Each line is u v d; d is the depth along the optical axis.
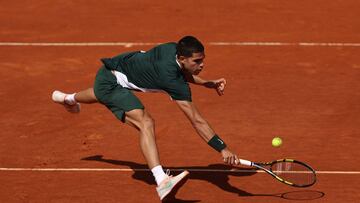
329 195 27.30
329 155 31.16
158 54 26.16
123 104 26.66
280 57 45.84
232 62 44.88
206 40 49.28
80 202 27.05
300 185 25.48
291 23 52.75
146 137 26.16
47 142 33.03
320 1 57.94
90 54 46.97
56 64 45.16
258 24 52.56
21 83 41.84
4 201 27.25
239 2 57.78
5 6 58.03
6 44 49.31
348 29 51.41
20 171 29.95
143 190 27.98
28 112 37.00
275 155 31.20
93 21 54.00
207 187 28.22
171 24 52.94
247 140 33.00
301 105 37.59
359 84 40.91
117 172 29.70
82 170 29.95
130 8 56.84
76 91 40.50
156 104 37.78
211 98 38.66
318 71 43.22
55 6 57.78
